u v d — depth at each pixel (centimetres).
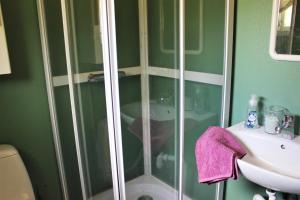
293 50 127
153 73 161
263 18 135
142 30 155
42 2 147
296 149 123
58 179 181
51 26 149
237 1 144
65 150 170
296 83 130
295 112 133
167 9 150
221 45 154
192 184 176
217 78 159
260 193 156
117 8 142
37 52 155
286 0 125
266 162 133
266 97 143
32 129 163
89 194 166
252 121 142
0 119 150
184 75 150
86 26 133
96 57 132
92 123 149
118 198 144
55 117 166
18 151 159
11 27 144
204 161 131
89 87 143
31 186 149
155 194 175
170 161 178
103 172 152
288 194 141
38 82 159
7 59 130
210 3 146
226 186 175
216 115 167
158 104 167
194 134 166
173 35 150
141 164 167
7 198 141
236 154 123
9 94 150
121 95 149
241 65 151
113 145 134
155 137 170
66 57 148
